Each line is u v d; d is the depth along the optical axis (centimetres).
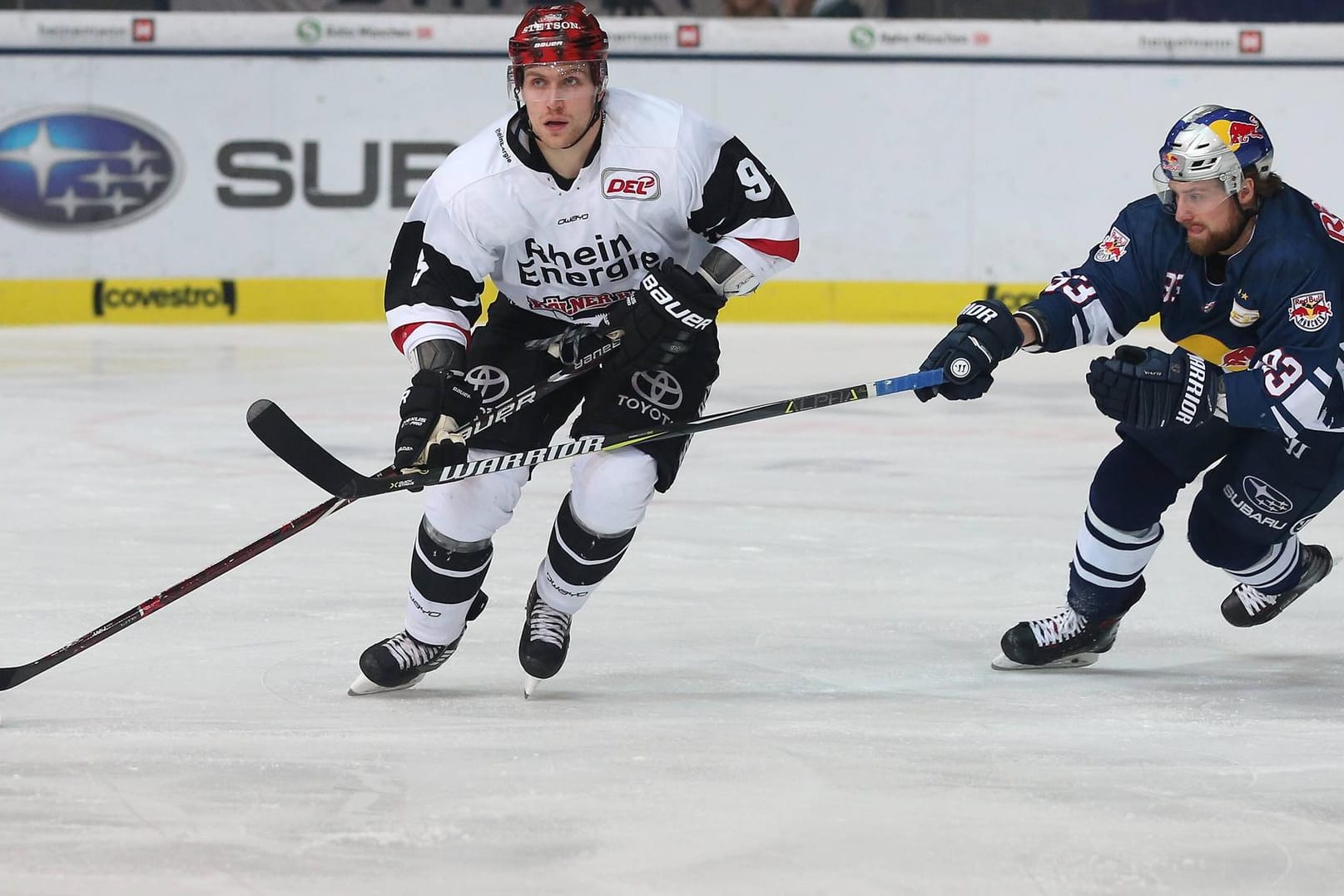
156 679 1023
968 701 988
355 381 2742
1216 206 920
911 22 3656
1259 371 923
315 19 3625
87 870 687
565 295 964
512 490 956
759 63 3681
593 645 1133
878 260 3709
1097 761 858
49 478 1858
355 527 1569
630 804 777
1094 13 3794
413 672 984
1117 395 936
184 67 3603
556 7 888
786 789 803
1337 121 3691
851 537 1540
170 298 3641
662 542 1506
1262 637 1173
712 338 980
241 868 691
